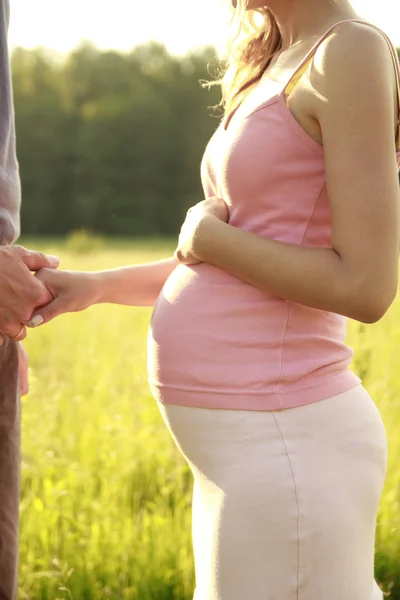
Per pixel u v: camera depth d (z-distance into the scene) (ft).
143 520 10.94
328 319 5.53
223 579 5.26
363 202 4.89
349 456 5.32
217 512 5.33
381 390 15.78
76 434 14.92
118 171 240.32
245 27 6.43
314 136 5.23
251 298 5.38
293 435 5.24
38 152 243.19
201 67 243.40
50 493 11.60
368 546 5.45
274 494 5.14
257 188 5.40
